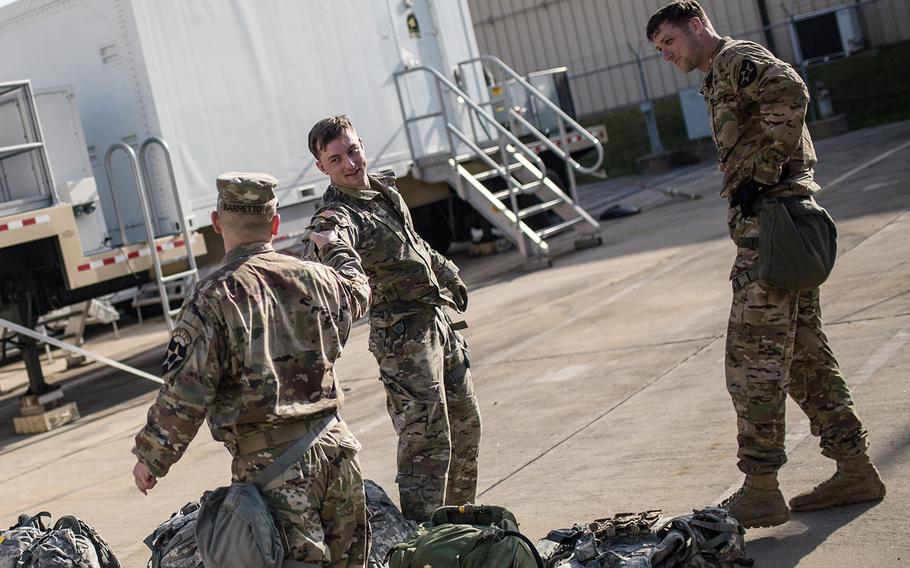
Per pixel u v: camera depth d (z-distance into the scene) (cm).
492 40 2877
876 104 2131
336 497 276
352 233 362
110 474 687
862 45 2297
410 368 376
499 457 535
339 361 920
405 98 1250
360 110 1180
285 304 274
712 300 786
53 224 846
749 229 361
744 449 364
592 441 523
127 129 982
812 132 1955
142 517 567
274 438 267
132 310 1606
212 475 631
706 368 604
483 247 1455
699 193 1554
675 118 2558
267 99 1066
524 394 654
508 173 1170
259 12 1070
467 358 409
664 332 722
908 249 780
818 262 347
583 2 2700
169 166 926
